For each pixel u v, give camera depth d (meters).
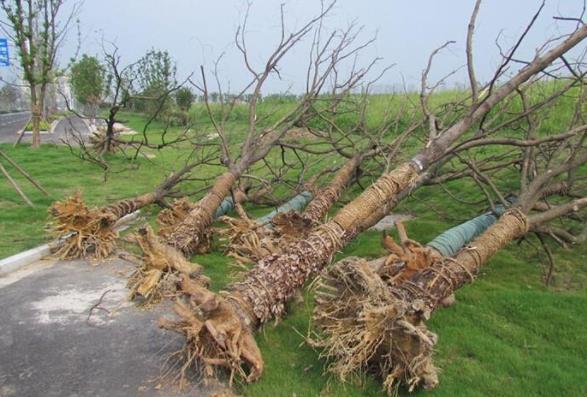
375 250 5.80
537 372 3.41
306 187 7.48
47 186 9.98
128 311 4.47
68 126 28.02
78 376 3.46
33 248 6.03
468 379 3.34
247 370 3.49
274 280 3.70
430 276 3.64
